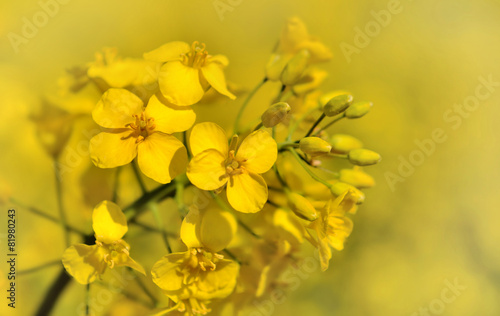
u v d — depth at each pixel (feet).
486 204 1.48
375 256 1.32
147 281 0.87
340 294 1.25
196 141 0.74
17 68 0.97
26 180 0.94
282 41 0.81
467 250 1.42
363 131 1.41
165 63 0.76
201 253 0.74
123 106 0.74
